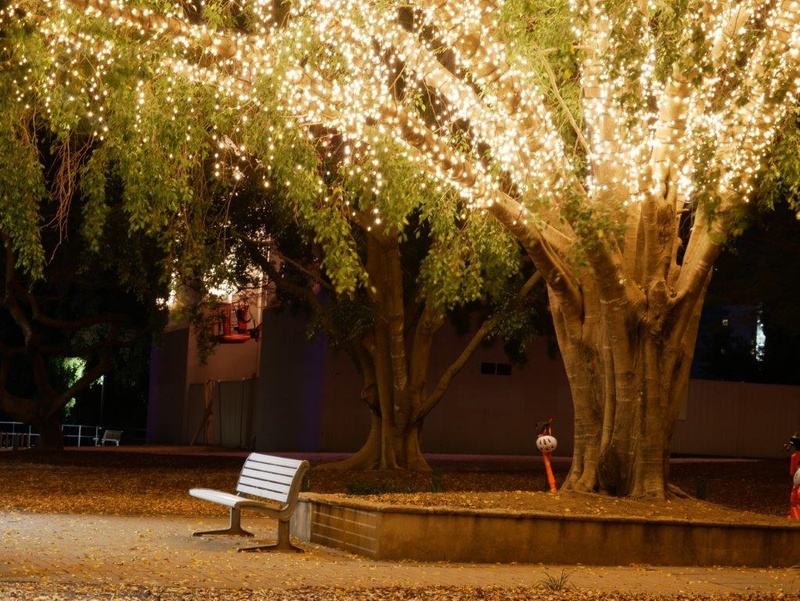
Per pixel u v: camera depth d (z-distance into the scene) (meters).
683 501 13.58
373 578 9.38
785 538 11.94
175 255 20.16
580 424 14.32
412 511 10.85
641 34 11.06
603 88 12.52
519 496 13.23
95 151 15.22
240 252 24.28
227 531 12.15
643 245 13.66
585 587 9.43
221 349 41.88
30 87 13.02
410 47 12.53
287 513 11.09
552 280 13.98
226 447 38.94
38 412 31.80
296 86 12.38
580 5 11.16
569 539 11.30
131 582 8.55
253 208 22.39
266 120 13.38
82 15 12.18
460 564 10.78
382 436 24.12
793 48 11.05
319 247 23.03
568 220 12.01
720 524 11.74
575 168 12.30
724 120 11.68
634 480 13.73
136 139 13.99
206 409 40.78
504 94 12.18
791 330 25.69
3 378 31.95
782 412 35.94
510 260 15.80
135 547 10.77
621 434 13.75
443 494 13.08
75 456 28.00
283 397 34.56
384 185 13.32
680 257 22.73
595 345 14.23
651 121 14.55
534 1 12.43
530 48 13.04
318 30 12.31
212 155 19.11
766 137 11.29
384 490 16.59
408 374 24.09
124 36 12.27
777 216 22.94
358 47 12.45
